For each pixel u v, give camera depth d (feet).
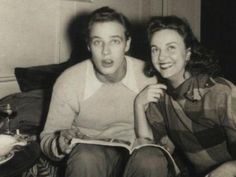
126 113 5.29
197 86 4.75
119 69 5.12
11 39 7.23
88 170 4.48
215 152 4.92
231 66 12.76
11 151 4.63
